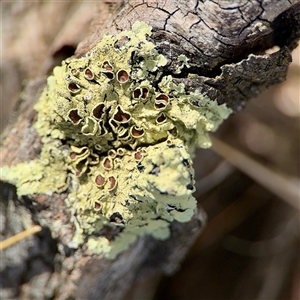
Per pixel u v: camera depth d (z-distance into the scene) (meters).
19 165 0.27
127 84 0.26
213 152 0.30
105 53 0.26
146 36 0.26
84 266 0.27
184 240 0.28
